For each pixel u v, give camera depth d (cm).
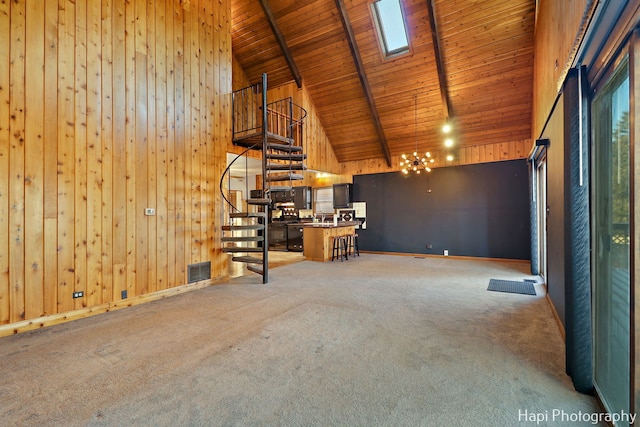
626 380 164
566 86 210
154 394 199
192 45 484
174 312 364
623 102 164
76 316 347
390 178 872
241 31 707
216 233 515
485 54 574
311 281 518
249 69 784
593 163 202
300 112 757
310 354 252
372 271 606
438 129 739
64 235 344
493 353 251
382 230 884
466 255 769
